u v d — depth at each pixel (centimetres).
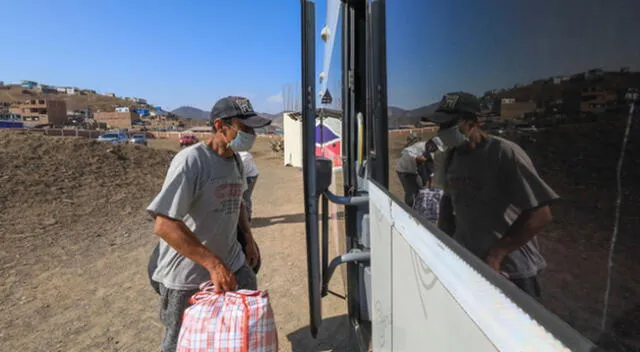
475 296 74
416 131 120
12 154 974
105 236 637
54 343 340
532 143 62
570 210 54
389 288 142
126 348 335
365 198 232
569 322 54
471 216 80
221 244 240
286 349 331
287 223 732
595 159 50
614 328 48
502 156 71
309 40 233
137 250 577
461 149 86
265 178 1441
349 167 273
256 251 294
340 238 340
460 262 81
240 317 198
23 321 373
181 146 3684
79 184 920
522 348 60
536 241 62
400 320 126
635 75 44
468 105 84
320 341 341
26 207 727
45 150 1070
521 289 64
